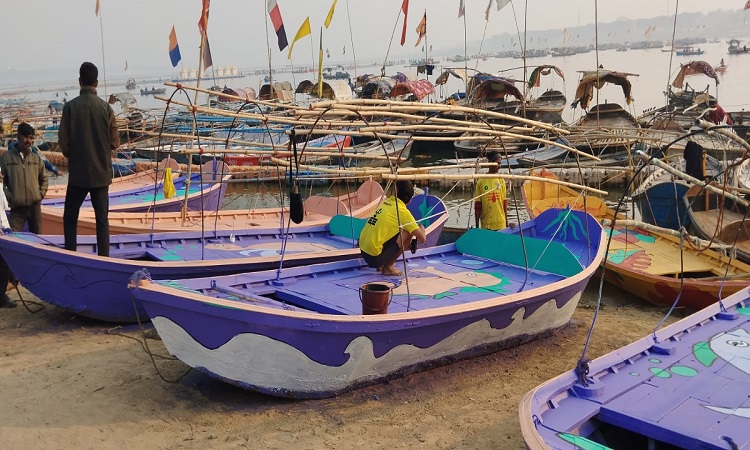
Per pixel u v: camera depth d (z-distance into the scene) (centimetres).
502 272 802
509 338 703
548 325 741
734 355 543
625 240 1104
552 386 452
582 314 862
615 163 1966
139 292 564
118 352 705
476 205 1069
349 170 727
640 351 539
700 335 594
